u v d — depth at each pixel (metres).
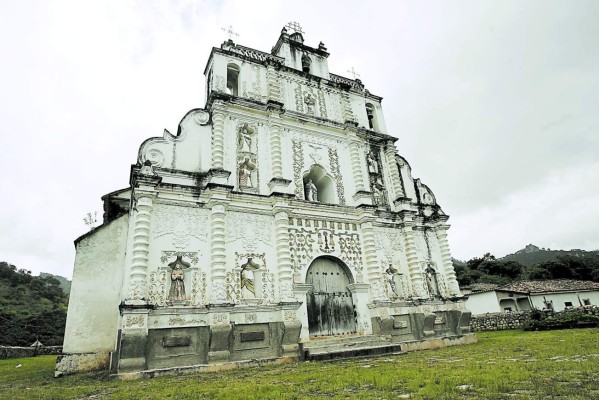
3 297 67.75
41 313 61.81
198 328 15.17
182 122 18.97
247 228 17.95
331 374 11.21
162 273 15.45
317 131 22.69
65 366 15.09
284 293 17.25
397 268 21.78
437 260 23.70
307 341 17.09
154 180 16.19
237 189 18.77
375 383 9.16
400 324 19.78
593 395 6.49
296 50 25.03
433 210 25.31
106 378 13.48
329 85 24.73
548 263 60.97
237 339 15.73
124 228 17.70
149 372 13.40
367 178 23.27
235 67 22.28
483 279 64.62
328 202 22.34
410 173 26.06
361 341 17.95
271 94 21.77
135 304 14.10
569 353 12.19
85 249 16.72
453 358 13.63
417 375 9.85
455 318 22.09
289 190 20.30
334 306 19.41
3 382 14.09
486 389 7.54
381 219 22.42
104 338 15.89
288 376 11.48
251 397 8.27
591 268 58.78
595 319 23.39
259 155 20.17
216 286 15.79
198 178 17.91
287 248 18.19
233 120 20.17
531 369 9.54
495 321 30.44
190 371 14.06
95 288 16.36
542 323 25.36
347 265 20.14
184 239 16.38
